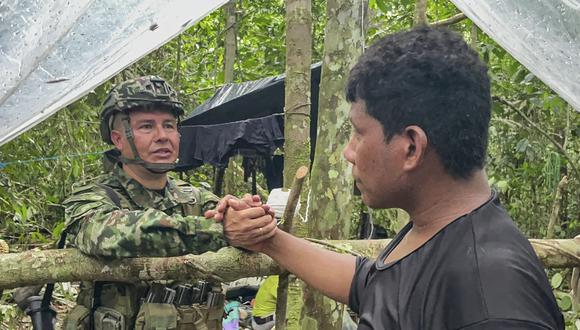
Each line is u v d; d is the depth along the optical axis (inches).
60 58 82.4
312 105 229.6
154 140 101.9
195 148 230.2
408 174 52.2
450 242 49.9
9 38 79.0
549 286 47.7
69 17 79.8
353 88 54.0
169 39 91.1
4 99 81.3
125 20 84.4
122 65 88.7
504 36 100.8
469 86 49.4
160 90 103.0
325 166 109.8
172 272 86.7
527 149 263.6
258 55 371.9
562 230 314.7
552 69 96.6
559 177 269.4
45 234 287.9
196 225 83.0
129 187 102.7
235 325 163.6
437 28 52.6
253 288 222.8
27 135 218.4
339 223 109.5
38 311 102.8
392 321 50.9
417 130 50.2
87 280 88.1
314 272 75.5
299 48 111.0
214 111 240.5
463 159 50.5
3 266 85.3
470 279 46.9
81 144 246.8
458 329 46.4
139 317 97.3
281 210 138.8
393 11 331.6
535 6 93.8
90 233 85.4
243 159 258.2
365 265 71.8
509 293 45.0
